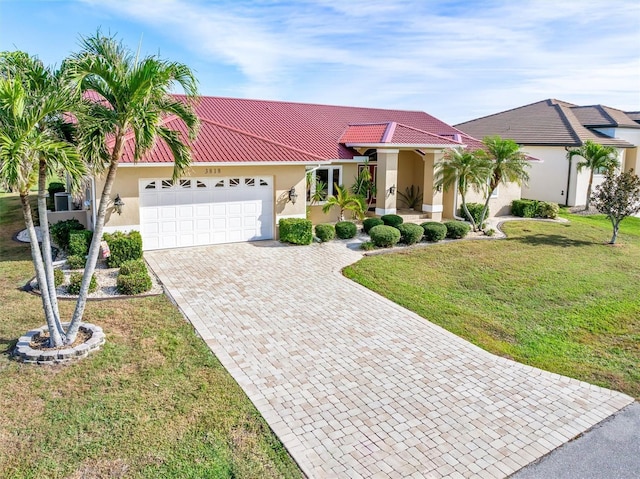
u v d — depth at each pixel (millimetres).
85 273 9164
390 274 15562
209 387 8250
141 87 8172
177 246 17406
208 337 10258
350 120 28000
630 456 6996
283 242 18703
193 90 9156
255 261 16188
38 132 8055
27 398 7668
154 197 16672
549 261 18141
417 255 17984
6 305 11492
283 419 7484
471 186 24609
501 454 6926
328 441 7016
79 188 8203
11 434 6801
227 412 7555
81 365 8734
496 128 36531
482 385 8883
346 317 11852
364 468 6492
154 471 6227
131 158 15617
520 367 9727
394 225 21062
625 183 20719
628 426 7773
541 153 32406
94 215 15938
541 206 26953
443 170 21812
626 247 20953
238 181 18125
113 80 8266
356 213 22297
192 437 6922
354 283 14516
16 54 8359
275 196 18766
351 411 7797
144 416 7332
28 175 7801
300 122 26125
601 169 31547
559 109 35531
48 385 8055
